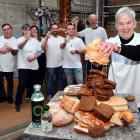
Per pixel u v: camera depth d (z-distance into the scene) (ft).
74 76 14.33
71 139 3.72
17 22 19.86
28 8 20.54
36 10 21.13
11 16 19.35
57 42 14.14
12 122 11.76
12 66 13.93
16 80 18.52
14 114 12.69
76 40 13.92
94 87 4.60
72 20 17.79
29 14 20.70
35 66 13.73
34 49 13.41
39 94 4.32
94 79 4.68
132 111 4.61
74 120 4.17
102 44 4.32
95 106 4.15
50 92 14.44
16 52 13.67
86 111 4.15
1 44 13.55
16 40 13.82
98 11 20.02
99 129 3.77
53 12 22.02
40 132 3.91
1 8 18.60
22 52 13.30
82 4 24.81
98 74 4.70
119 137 3.77
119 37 5.79
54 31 14.11
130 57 4.48
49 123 3.90
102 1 20.13
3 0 18.63
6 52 13.53
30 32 13.73
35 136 3.83
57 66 14.38
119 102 4.38
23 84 13.20
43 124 3.90
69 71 14.19
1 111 13.07
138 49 4.42
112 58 5.85
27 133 3.88
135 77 5.84
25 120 12.01
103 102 4.38
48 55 14.23
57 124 4.03
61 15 18.24
